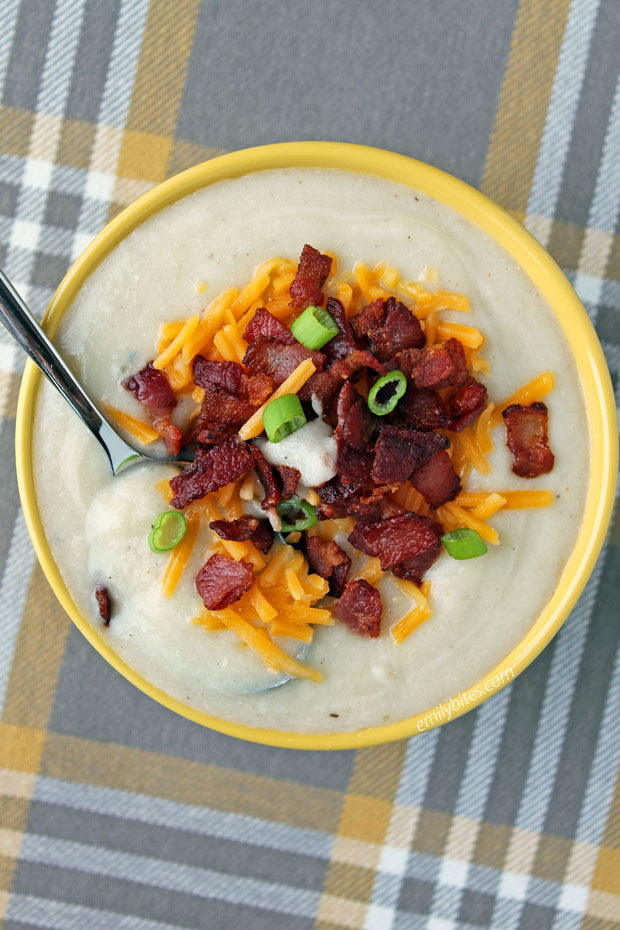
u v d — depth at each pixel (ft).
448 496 1.25
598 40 1.37
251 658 1.27
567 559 1.28
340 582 1.27
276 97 1.37
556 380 1.27
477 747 1.41
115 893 1.42
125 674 1.28
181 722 1.41
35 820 1.42
